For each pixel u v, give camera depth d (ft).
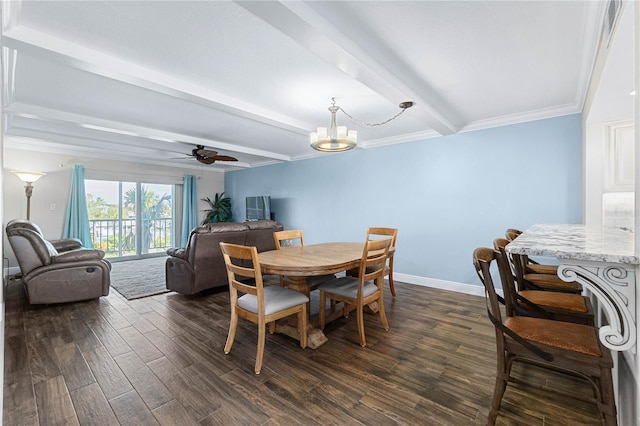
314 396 6.08
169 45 6.90
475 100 10.15
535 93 9.57
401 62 7.60
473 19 5.96
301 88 9.27
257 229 14.26
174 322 9.87
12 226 11.12
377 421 5.39
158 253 23.61
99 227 20.81
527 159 11.60
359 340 8.46
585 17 5.85
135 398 6.02
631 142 8.74
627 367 4.16
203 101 9.45
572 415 5.42
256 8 5.10
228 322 9.89
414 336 8.74
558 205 11.01
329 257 9.02
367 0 5.41
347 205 17.47
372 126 13.23
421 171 14.37
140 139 15.76
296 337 8.38
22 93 9.52
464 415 5.51
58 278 11.14
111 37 6.58
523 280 6.68
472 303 11.66
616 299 3.61
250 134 14.98
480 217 12.71
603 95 7.34
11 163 16.69
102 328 9.37
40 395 6.09
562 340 4.25
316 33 5.78
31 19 5.94
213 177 26.35
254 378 6.71
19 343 8.34
